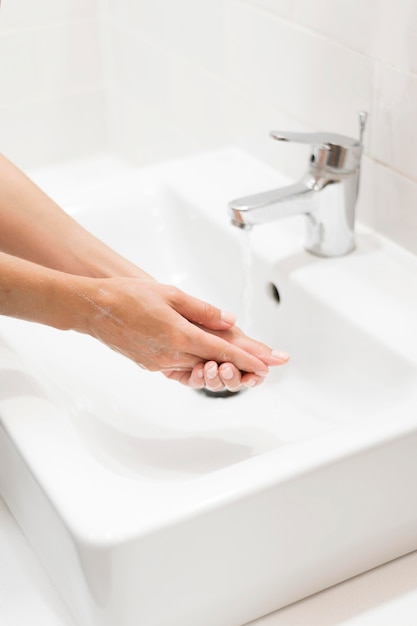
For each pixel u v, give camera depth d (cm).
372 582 112
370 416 108
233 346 113
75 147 187
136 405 128
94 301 110
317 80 139
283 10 140
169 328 110
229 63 154
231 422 128
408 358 117
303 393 131
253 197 129
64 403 119
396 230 134
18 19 170
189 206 147
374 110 131
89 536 97
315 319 129
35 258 126
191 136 169
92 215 147
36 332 129
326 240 133
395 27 125
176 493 101
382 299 126
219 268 144
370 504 108
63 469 104
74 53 178
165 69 169
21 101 177
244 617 107
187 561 101
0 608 109
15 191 125
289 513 104
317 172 130
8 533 117
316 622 108
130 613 101
